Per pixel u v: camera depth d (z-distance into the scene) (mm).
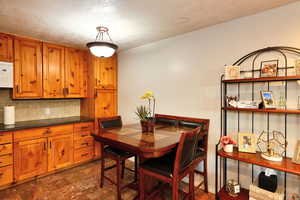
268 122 1872
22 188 2375
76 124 3068
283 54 1758
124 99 3559
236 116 2084
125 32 2475
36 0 1607
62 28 2311
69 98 3467
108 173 2855
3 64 2428
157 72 2930
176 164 1575
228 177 2162
